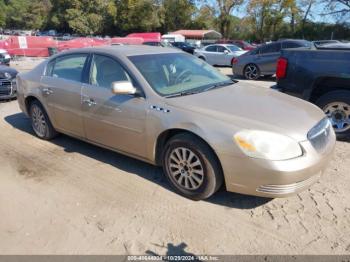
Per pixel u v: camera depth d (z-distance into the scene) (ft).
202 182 10.35
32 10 278.46
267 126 9.41
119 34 206.49
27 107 17.08
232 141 9.40
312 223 9.59
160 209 10.39
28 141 16.60
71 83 13.97
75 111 13.85
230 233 9.22
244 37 177.99
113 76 12.52
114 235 9.25
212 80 13.34
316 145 9.77
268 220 9.77
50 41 80.69
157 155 11.63
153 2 190.08
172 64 13.14
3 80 24.53
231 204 10.59
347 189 11.37
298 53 15.94
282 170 8.97
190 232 9.30
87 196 11.23
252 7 166.71
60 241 9.06
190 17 196.44
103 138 13.14
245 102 10.95
